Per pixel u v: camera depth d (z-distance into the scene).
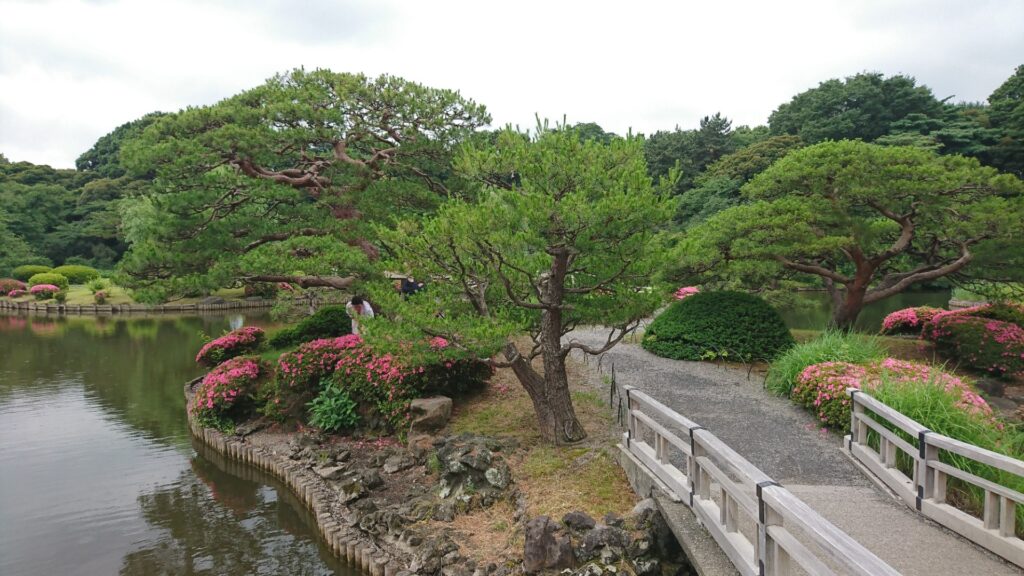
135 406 12.72
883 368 7.45
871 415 6.28
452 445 7.37
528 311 7.71
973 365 10.35
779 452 6.49
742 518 4.68
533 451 7.17
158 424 11.46
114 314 30.45
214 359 13.63
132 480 8.72
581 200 5.68
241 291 34.56
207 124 10.90
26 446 10.19
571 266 7.04
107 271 44.47
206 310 31.47
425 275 7.07
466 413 8.84
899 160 10.66
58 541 6.87
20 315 30.56
